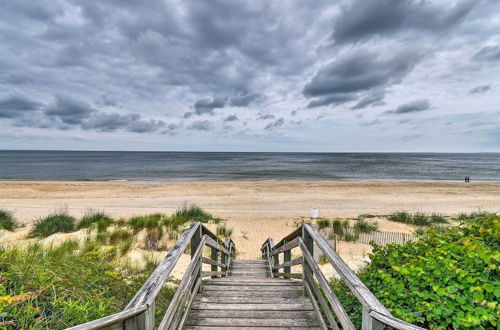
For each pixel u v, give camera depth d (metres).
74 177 36.22
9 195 18.23
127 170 48.06
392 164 68.25
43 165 61.00
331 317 2.14
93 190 21.14
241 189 22.33
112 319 1.19
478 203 16.80
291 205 16.12
